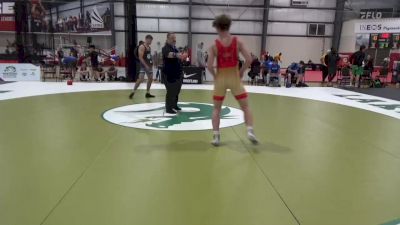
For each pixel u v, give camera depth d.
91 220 2.43
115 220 2.44
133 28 12.70
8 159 3.68
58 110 6.54
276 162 3.74
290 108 7.41
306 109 7.32
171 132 4.95
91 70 13.55
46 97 8.26
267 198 2.84
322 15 20.97
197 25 20.33
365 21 16.56
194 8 20.09
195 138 4.65
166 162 3.66
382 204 2.78
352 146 4.46
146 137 4.66
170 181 3.15
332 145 4.48
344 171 3.52
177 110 6.58
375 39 17.03
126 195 2.84
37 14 15.14
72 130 4.99
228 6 20.27
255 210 2.63
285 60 21.41
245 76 15.25
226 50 3.96
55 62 14.28
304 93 10.23
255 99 8.73
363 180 3.29
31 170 3.37
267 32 20.92
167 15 20.00
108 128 5.13
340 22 20.64
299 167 3.60
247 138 4.70
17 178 3.16
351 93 10.43
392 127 5.69
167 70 6.19
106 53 15.69
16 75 12.52
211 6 20.19
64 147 4.15
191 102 7.83
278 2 20.58
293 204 2.75
